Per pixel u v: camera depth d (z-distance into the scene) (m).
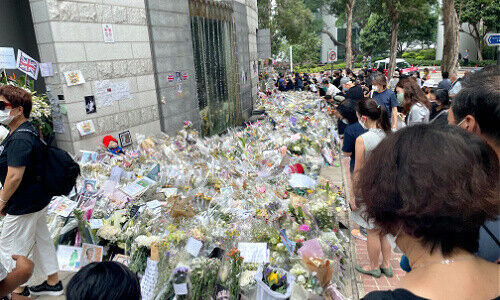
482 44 37.84
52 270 3.28
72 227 3.92
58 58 5.57
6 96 2.82
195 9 9.24
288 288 2.48
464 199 0.78
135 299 1.33
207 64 9.98
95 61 6.18
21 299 1.99
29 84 5.66
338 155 7.63
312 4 37.78
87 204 3.99
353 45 58.41
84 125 6.00
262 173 4.46
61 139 5.91
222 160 4.94
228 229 3.15
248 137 6.26
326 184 4.33
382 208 0.88
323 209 3.67
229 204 3.65
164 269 2.55
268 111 9.21
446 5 14.95
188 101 8.88
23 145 2.79
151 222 3.53
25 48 6.64
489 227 1.20
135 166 5.43
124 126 6.87
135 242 2.99
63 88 5.66
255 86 15.92
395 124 5.82
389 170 0.88
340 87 15.13
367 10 41.28
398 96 6.20
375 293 0.84
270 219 3.31
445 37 15.41
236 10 12.10
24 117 2.97
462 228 0.80
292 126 6.94
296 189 4.12
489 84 1.38
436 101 5.08
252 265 2.78
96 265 1.35
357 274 3.59
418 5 25.39
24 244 2.97
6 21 6.29
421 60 47.53
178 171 4.78
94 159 5.30
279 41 36.03
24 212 2.90
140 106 7.25
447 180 0.80
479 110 1.36
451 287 0.79
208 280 2.44
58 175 2.97
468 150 0.84
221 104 10.97
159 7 7.64
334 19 57.84
